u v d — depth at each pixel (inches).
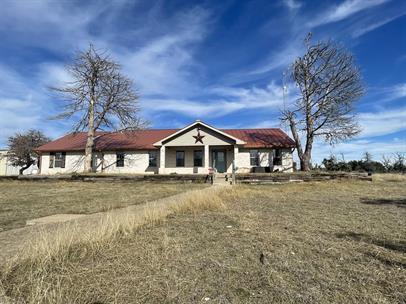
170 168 1069.8
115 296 117.7
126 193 574.9
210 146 1013.8
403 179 855.1
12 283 131.7
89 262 155.9
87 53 1029.2
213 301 113.3
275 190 599.5
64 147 1168.2
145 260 158.4
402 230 226.1
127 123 1081.4
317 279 132.7
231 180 812.6
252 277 135.7
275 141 1069.1
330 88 1021.8
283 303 111.0
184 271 143.3
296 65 1085.1
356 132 1008.9
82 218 302.7
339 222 257.4
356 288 123.3
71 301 113.2
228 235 210.7
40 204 417.4
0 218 308.3
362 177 840.9
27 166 1459.2
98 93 1060.5
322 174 839.1
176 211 318.0
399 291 120.1
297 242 190.7
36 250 163.6
